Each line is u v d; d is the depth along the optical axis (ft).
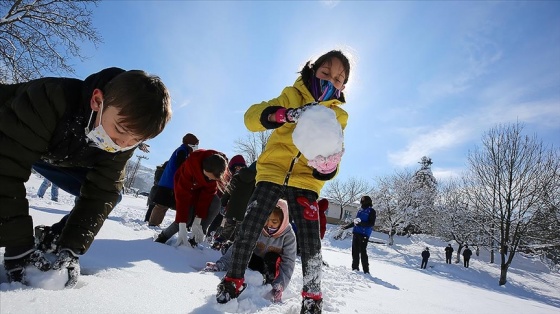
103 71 4.83
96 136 4.50
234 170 18.53
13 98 4.72
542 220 69.21
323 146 5.02
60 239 4.97
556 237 69.92
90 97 4.62
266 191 6.36
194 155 11.89
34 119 4.45
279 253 8.84
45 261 4.40
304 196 6.35
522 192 66.44
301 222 6.14
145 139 4.46
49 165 6.07
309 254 5.89
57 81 4.72
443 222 103.91
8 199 4.27
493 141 69.62
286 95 6.64
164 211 15.92
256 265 8.97
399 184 124.77
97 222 5.21
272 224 8.71
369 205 22.41
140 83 4.24
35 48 39.60
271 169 6.50
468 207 84.17
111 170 5.37
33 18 39.86
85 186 5.35
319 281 5.79
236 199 14.25
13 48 39.11
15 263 4.25
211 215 13.55
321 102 6.66
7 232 4.19
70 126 4.68
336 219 175.52
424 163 162.81
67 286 4.44
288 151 6.49
